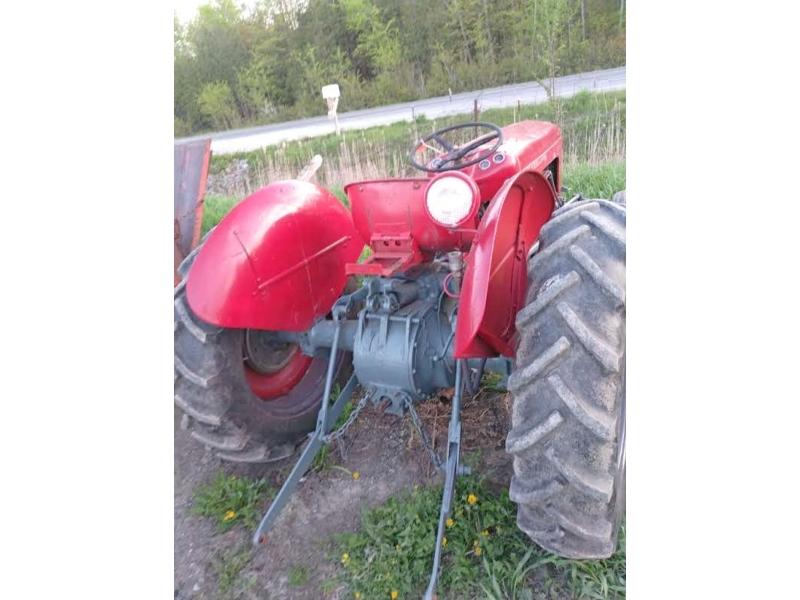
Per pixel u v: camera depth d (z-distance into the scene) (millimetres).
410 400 2451
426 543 2211
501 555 2143
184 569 2324
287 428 2693
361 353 2455
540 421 1639
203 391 2332
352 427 3037
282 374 2885
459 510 2314
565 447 1633
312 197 2562
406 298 2566
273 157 8000
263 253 2281
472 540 2221
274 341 2811
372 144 7387
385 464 2756
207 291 2191
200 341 2295
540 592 2016
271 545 2400
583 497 1674
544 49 6543
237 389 2418
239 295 2211
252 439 2508
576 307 1646
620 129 5281
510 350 2119
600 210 1877
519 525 1848
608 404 1606
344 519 2480
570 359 1633
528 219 2195
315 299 2590
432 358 2422
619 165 4859
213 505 2615
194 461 2982
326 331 2654
